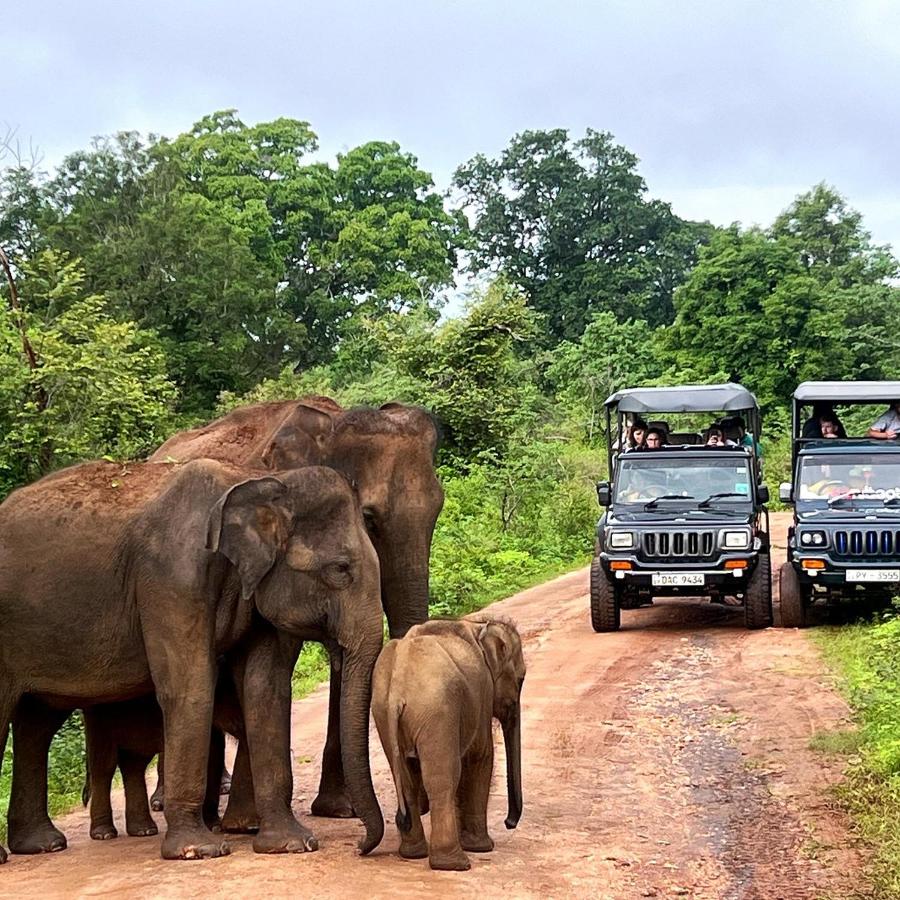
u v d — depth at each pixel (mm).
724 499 16125
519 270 61844
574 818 8258
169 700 6934
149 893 6230
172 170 47656
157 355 20312
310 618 6918
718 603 17984
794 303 40875
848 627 14984
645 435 17547
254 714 7109
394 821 7977
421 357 28703
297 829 7098
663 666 13492
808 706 11203
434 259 57312
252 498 6781
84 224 44156
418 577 7984
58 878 6652
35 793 7531
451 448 27906
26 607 7184
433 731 6617
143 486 7449
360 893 6238
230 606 7000
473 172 64625
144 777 7945
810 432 17172
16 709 7445
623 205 61406
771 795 8742
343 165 59562
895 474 15766
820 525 14977
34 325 17641
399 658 6746
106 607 7137
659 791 8961
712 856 7527
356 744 6910
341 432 7949
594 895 6715
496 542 23438
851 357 41000
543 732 10781
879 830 7730
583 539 25531
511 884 6633
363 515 7906
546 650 14766
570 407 38750
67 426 16250
